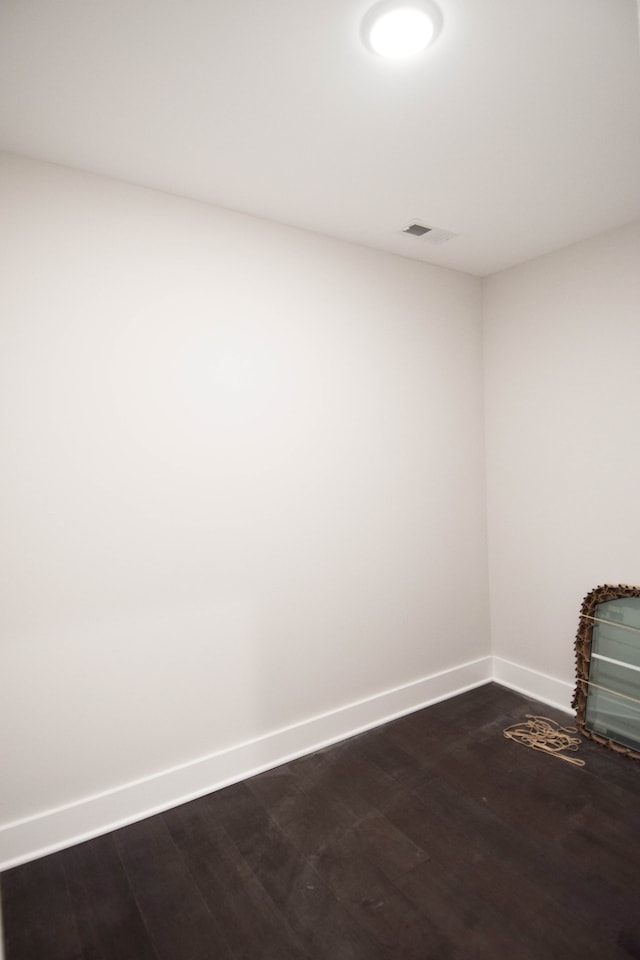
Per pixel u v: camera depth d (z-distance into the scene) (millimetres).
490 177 2029
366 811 2092
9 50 1323
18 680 1859
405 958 1479
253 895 1698
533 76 1452
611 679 2553
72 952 1517
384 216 2354
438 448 3016
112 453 2012
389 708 2818
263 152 1831
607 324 2586
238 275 2295
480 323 3209
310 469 2523
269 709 2426
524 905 1640
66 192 1904
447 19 1241
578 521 2770
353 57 1367
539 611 2994
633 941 1511
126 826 2031
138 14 1215
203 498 2221
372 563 2756
